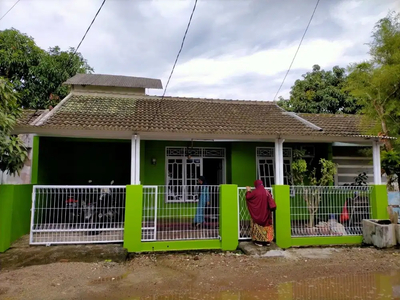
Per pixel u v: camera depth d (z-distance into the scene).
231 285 5.14
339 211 8.11
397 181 10.84
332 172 9.13
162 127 7.97
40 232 6.90
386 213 8.16
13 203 6.82
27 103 14.41
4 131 6.16
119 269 5.89
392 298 4.60
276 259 6.57
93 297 4.60
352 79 10.68
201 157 10.59
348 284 5.20
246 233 7.75
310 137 8.68
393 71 9.20
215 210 7.52
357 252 7.14
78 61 16.08
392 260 6.54
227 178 10.66
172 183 10.26
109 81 13.59
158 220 7.40
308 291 4.89
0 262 5.91
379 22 9.95
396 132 10.06
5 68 14.51
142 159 9.85
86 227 7.50
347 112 18.30
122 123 8.05
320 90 18.84
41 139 9.19
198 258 6.64
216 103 12.22
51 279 5.24
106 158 10.88
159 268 6.02
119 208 7.26
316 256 6.83
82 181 10.65
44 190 7.30
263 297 4.65
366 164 11.25
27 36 15.27
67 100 10.39
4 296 4.56
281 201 7.53
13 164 6.36
